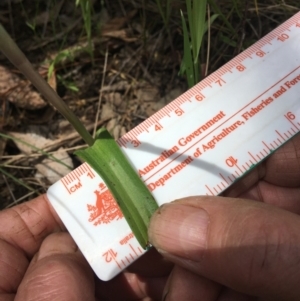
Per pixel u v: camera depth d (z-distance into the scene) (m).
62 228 0.13
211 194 0.11
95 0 0.20
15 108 0.19
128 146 0.12
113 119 0.19
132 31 0.20
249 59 0.13
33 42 0.20
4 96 0.19
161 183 0.11
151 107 0.19
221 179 0.11
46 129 0.19
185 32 0.13
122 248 0.11
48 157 0.18
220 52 0.18
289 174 0.13
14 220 0.13
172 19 0.19
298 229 0.09
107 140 0.11
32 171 0.18
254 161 0.11
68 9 0.20
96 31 0.20
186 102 0.12
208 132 0.12
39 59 0.19
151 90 0.19
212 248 0.09
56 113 0.19
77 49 0.19
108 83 0.19
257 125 0.12
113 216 0.11
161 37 0.19
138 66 0.19
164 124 0.12
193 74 0.14
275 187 0.14
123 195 0.11
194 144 0.12
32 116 0.19
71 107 0.19
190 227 0.09
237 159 0.11
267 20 0.19
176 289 0.11
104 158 0.11
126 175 0.11
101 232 0.11
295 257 0.09
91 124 0.19
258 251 0.09
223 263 0.09
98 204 0.11
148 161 0.11
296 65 0.13
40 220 0.13
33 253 0.13
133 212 0.11
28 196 0.18
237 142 0.12
